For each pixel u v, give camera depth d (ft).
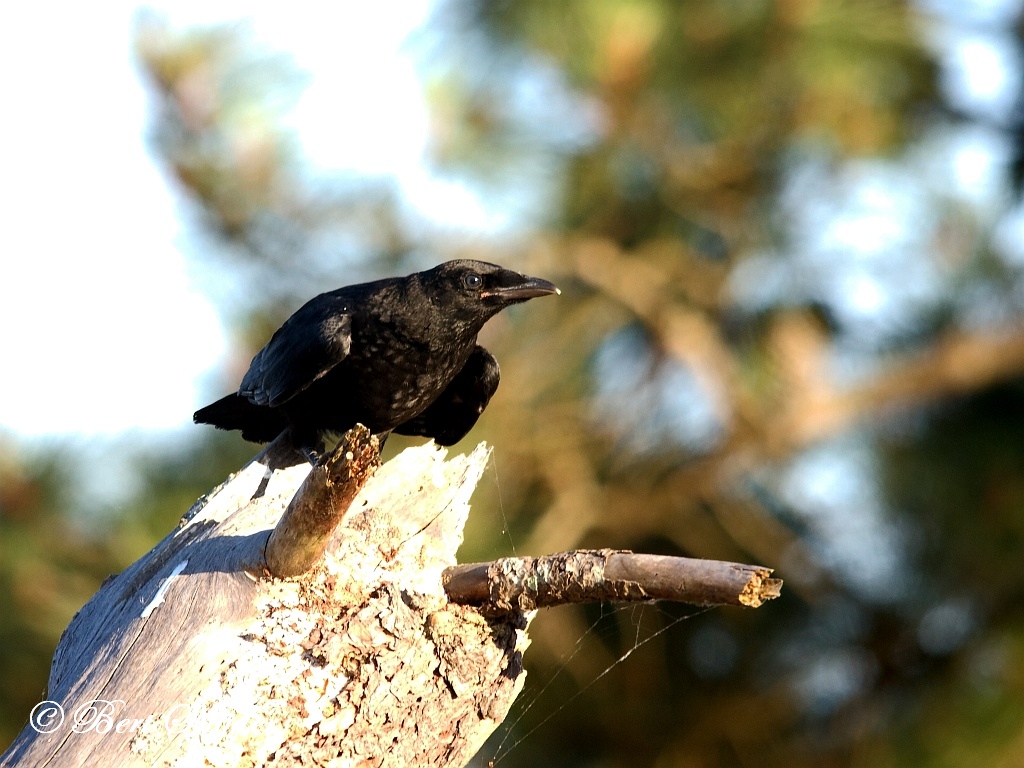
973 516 45.85
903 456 47.01
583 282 49.32
